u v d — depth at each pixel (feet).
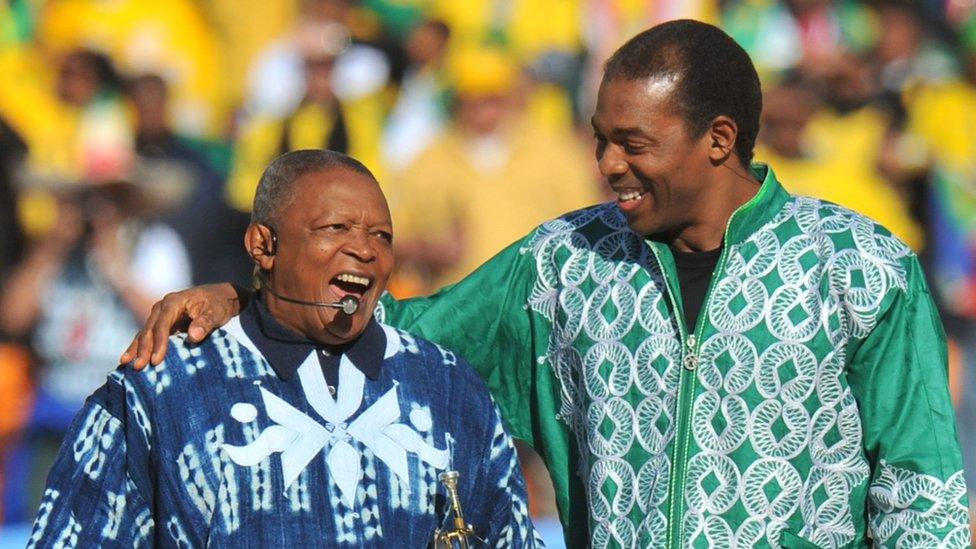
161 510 39.93
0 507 92.17
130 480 40.22
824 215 43.01
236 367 40.93
